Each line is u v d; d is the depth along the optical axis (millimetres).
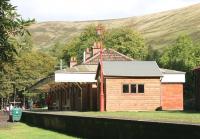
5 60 21422
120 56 68500
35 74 96812
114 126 18828
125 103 49219
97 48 68812
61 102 67125
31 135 26828
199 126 12484
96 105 54188
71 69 55719
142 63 50875
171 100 55094
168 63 94062
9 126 37719
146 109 49500
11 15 20328
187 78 72688
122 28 124875
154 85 49750
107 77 48938
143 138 15820
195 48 109688
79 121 24422
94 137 21641
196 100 48219
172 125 13891
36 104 99375
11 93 92812
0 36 20609
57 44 170625
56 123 30422
